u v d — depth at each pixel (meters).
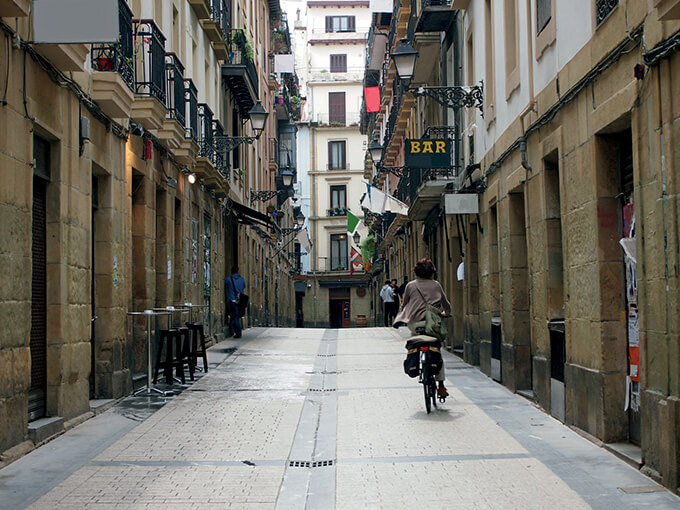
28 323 7.28
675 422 5.51
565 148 8.27
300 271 59.47
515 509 5.29
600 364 7.24
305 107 63.31
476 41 13.87
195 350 12.59
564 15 8.27
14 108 7.06
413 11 20.36
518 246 10.95
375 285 54.31
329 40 64.62
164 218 13.96
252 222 25.42
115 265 10.45
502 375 11.41
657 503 5.30
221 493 5.82
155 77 11.97
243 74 22.78
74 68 8.18
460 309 17.28
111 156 10.40
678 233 5.49
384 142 36.97
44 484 6.05
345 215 60.78
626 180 7.14
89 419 8.91
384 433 7.91
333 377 12.55
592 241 7.43
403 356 15.87
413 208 19.30
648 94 5.98
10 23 6.92
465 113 15.30
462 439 7.56
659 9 5.21
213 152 18.33
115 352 10.29
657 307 5.84
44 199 8.32
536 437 7.63
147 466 6.64
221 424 8.55
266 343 19.41
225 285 21.56
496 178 12.01
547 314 9.08
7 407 6.80
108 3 7.32
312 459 6.93
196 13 18.11
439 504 5.45
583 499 5.46
